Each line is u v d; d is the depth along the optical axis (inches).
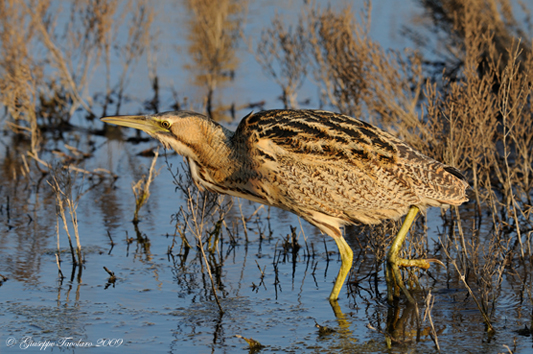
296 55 726.5
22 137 684.7
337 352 301.0
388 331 320.8
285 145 345.4
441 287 368.5
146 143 673.0
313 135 343.0
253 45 920.3
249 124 357.4
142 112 745.0
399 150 341.7
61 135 692.7
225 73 870.4
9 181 559.8
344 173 341.7
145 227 467.2
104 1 756.0
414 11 975.0
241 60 910.4
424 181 339.9
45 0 745.0
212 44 887.1
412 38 863.7
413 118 507.8
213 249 430.3
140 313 340.8
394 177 339.6
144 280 382.9
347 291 369.7
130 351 302.2
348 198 344.2
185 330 322.7
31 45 753.6
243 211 502.0
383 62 529.0
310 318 336.2
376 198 343.0
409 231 411.5
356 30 561.3
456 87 455.2
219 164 367.6
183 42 954.7
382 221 395.2
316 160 342.6
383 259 390.6
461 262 386.3
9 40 674.2
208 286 376.5
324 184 343.9
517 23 697.0
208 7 895.1
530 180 497.7
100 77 845.8
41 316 335.3
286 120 349.7
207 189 382.3
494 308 338.6
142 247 433.1
